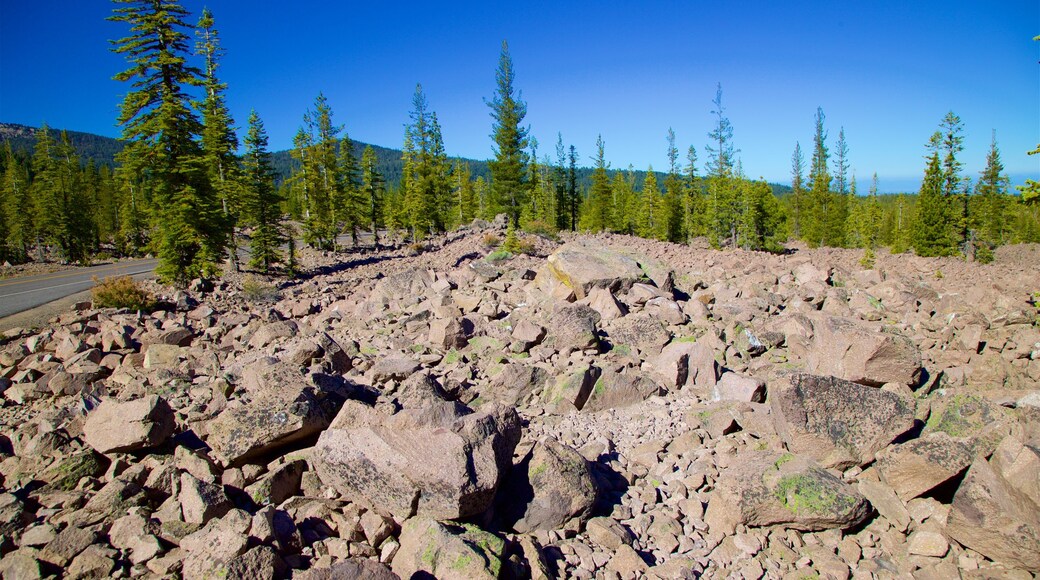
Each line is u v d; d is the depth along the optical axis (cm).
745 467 674
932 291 1827
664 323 1405
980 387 955
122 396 1055
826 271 2194
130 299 2059
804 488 616
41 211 5422
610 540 600
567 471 644
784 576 559
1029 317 1265
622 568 562
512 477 660
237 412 712
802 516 603
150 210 3036
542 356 1215
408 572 504
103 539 544
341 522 575
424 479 566
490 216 7038
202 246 2934
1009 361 1068
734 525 627
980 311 1438
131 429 695
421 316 1570
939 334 1296
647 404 998
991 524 538
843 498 604
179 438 773
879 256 4856
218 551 484
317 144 5325
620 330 1301
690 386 1064
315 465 646
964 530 559
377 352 1334
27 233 5728
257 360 1091
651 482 742
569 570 560
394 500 583
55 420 888
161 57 2880
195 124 3002
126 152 2923
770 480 634
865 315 1588
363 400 915
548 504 624
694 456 794
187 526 555
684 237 7131
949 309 1545
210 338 1579
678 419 924
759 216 5669
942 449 621
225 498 596
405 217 6347
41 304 2336
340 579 454
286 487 653
